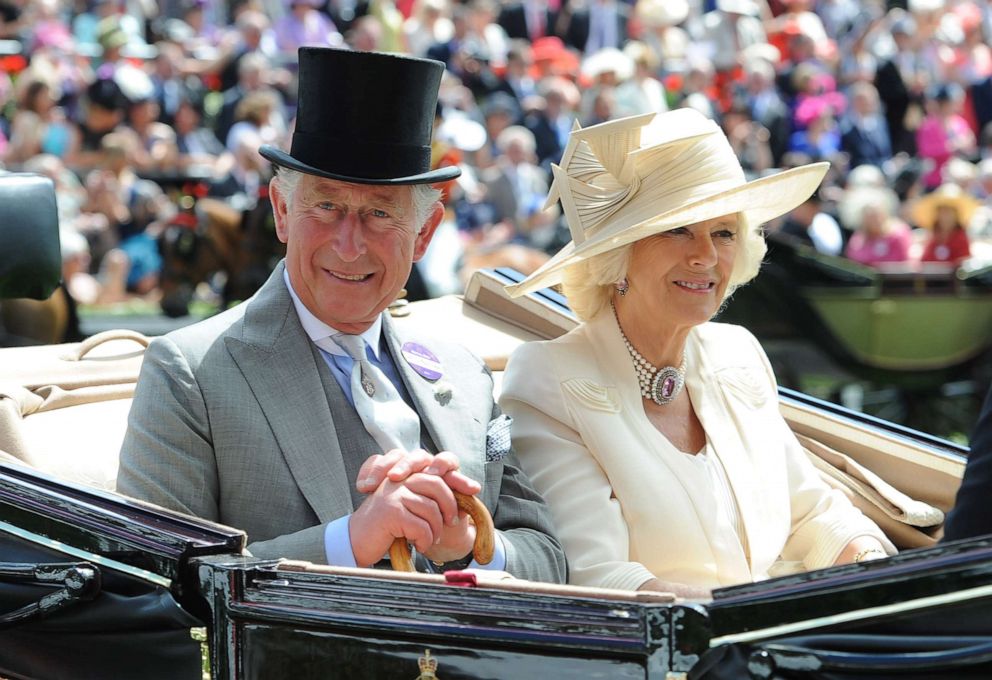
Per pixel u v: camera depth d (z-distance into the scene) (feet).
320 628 26.27
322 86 32.32
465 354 36.73
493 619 24.99
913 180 142.20
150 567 27.43
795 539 37.86
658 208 34.76
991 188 132.16
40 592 28.84
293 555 29.91
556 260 35.76
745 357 38.86
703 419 36.96
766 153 140.67
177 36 142.92
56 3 134.41
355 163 32.22
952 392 108.17
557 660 24.53
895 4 173.06
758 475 36.70
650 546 34.96
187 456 31.65
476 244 116.88
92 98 119.24
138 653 28.19
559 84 135.23
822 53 159.94
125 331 39.01
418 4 149.07
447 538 30.63
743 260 37.01
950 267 104.83
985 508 26.45
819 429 41.01
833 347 98.89
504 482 35.01
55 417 35.45
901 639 22.54
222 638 27.09
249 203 102.22
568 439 35.96
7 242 35.99
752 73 144.46
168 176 112.88
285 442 32.19
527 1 157.69
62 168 112.88
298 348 33.22
